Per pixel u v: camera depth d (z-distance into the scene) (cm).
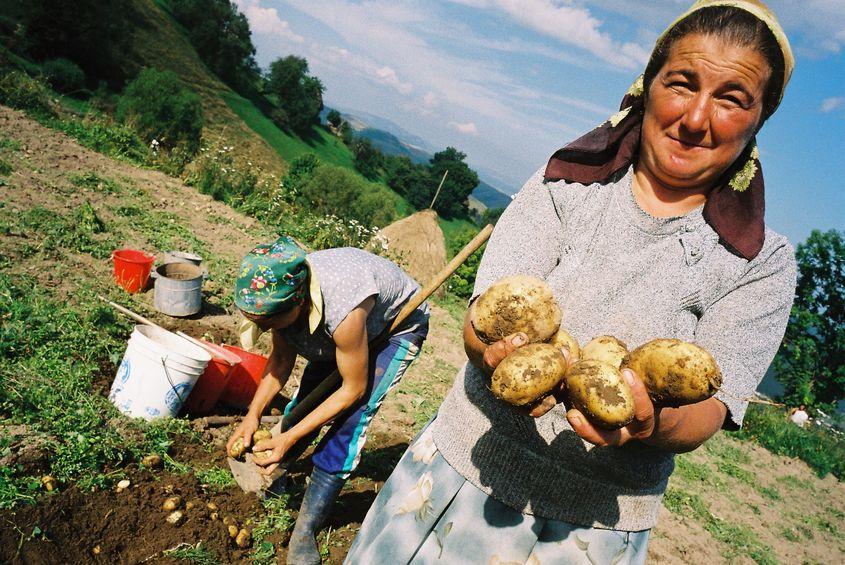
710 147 158
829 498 1054
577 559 183
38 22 5003
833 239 2656
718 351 171
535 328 151
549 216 186
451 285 1477
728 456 1066
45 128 1273
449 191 11969
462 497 192
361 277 284
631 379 142
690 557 589
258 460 295
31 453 332
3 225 650
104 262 670
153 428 391
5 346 418
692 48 152
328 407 294
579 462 179
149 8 9488
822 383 2542
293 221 1304
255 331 300
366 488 431
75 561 292
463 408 196
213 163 1309
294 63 10981
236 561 327
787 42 150
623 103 182
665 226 173
